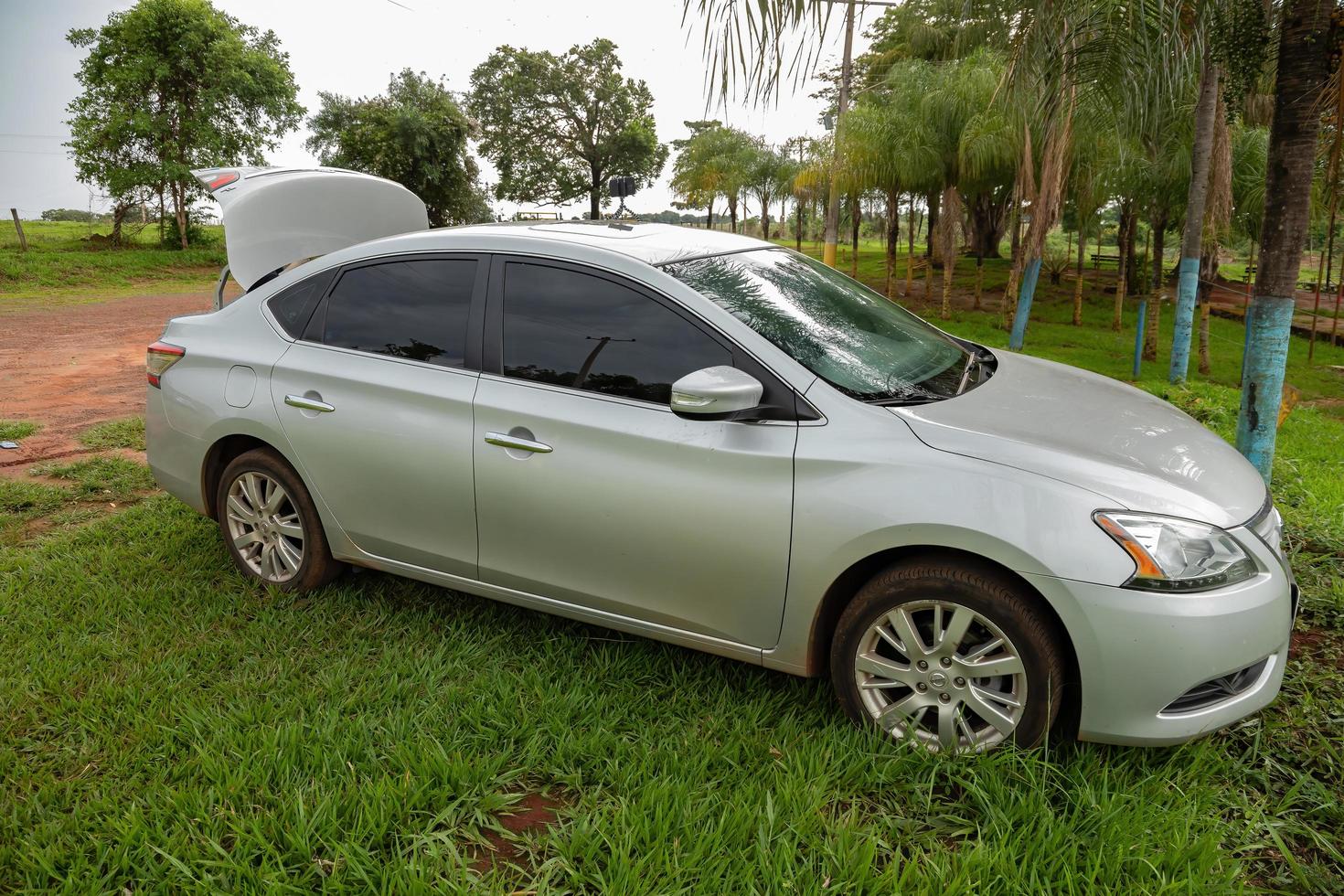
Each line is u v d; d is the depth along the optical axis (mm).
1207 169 14945
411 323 3576
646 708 3037
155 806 2490
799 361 2932
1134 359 18562
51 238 40312
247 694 3152
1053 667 2539
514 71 61438
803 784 2551
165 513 5047
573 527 3137
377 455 3533
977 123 19297
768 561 2824
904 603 2689
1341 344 26141
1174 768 2658
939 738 2703
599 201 63906
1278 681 2656
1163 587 2408
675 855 2258
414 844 2336
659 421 2980
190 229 38625
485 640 3523
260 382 3855
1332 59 4320
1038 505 2494
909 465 2648
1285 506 5320
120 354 12688
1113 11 5062
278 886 2178
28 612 3828
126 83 34688
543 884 2193
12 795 2598
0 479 5918
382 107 48312
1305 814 2512
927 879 2180
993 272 39500
